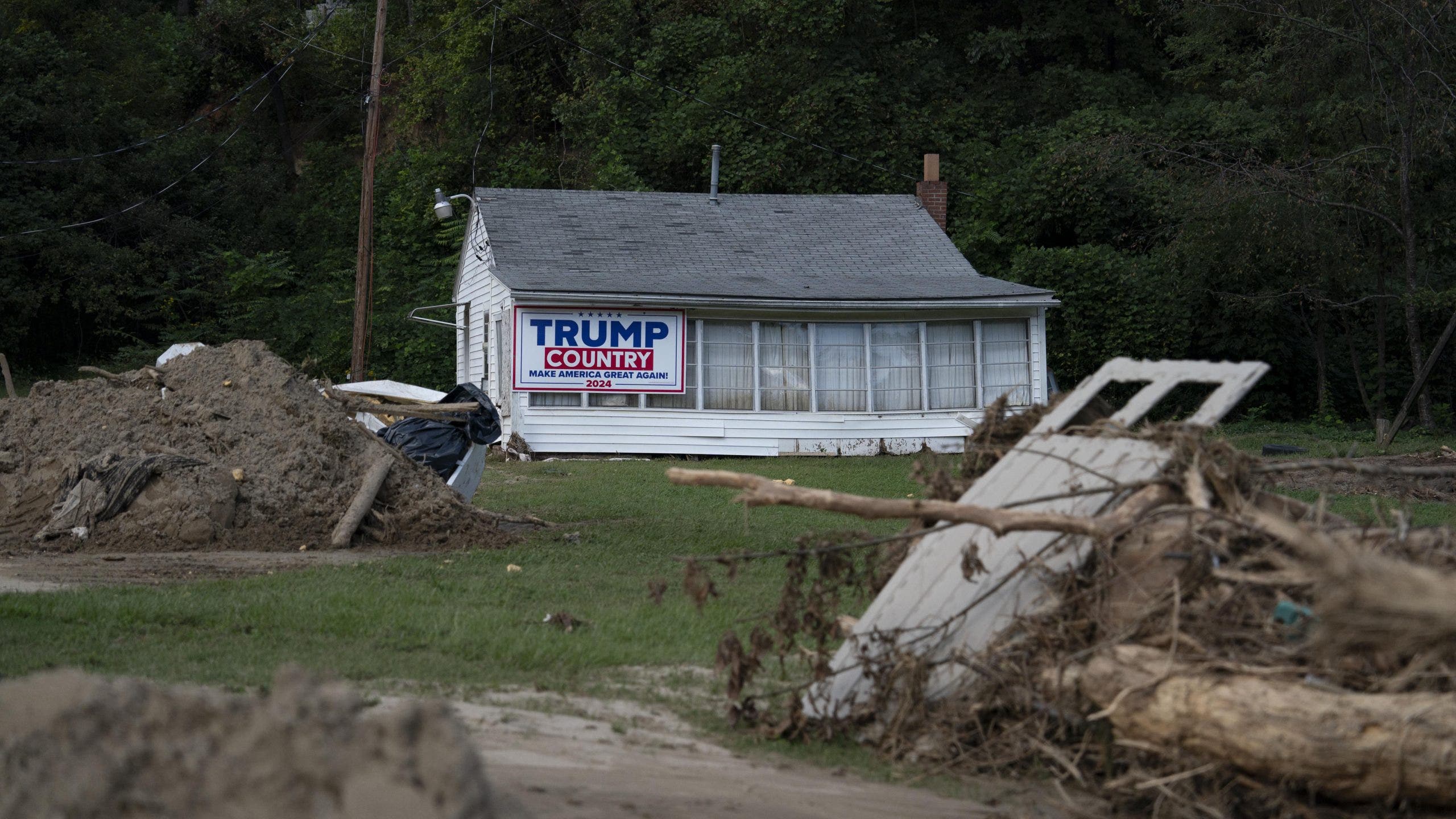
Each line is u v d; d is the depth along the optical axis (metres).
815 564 15.72
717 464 31.66
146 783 4.43
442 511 17.86
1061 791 7.04
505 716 8.22
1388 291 41.31
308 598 12.20
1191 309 43.72
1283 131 39.97
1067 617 7.51
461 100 62.41
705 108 53.94
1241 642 6.68
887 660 8.09
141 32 76.62
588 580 14.37
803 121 52.81
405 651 10.20
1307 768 5.92
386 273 54.25
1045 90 59.84
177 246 60.81
